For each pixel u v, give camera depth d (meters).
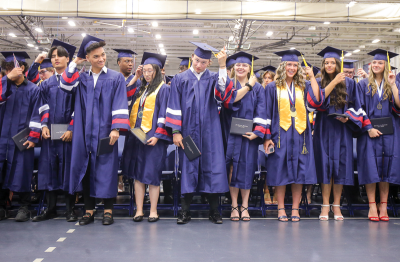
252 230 3.02
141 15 8.48
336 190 3.53
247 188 3.37
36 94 3.55
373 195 3.50
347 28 15.39
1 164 3.41
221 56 3.17
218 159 3.27
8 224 3.21
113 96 3.23
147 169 3.29
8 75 3.32
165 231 2.97
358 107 3.45
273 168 3.40
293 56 3.46
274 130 3.43
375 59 3.51
